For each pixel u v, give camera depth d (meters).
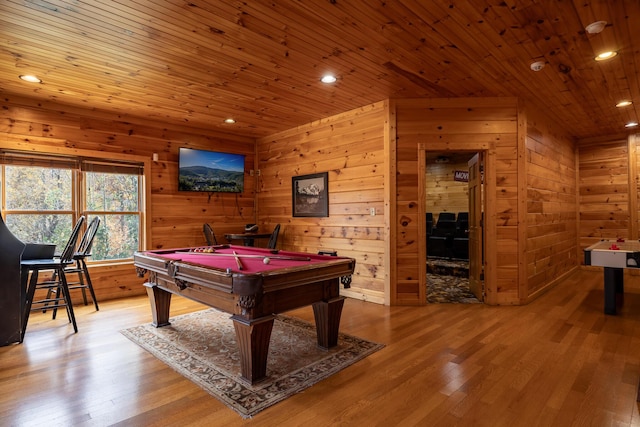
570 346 2.89
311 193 5.20
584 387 2.22
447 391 2.18
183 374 2.41
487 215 4.16
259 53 3.00
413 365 2.55
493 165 4.12
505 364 2.56
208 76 3.48
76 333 3.25
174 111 4.64
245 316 2.26
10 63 3.15
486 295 4.21
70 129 4.39
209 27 2.57
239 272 2.20
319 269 2.55
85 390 2.20
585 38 2.79
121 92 3.92
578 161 6.54
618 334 3.17
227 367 2.52
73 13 2.36
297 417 1.91
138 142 4.94
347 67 3.30
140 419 1.90
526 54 3.06
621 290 4.52
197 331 3.30
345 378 2.35
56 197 4.38
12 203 4.10
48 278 4.18
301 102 4.30
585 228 6.50
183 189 5.29
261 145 6.13
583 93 4.04
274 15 2.43
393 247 4.17
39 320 3.65
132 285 4.85
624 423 1.84
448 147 4.15
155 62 3.16
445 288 5.11
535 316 3.72
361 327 3.39
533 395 2.13
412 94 4.04
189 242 5.43
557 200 5.40
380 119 4.30
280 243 5.74
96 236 4.68
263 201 6.08
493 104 4.14
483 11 2.42
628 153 6.04
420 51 2.99
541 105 4.50
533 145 4.49
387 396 2.12
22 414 1.95
